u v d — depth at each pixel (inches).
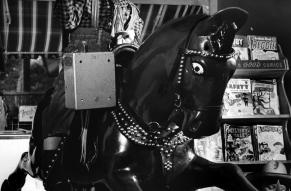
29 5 198.1
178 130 78.2
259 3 200.8
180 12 200.4
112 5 90.1
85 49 84.1
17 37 204.7
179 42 71.8
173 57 72.0
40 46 208.8
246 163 179.6
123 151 76.4
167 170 81.0
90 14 87.4
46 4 198.7
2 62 181.2
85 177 83.5
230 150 181.3
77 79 77.8
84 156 81.2
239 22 66.4
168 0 196.4
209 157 178.1
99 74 78.6
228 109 182.9
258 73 187.5
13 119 225.9
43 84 238.4
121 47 82.5
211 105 69.4
